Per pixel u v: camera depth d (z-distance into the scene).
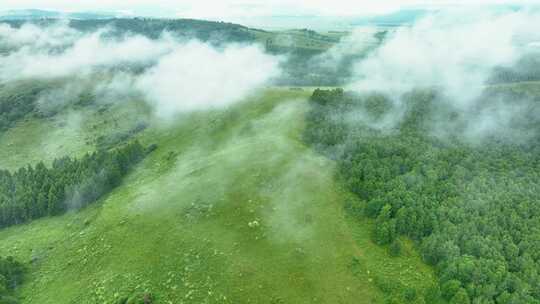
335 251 85.88
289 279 79.12
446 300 72.56
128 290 81.56
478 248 80.00
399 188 97.44
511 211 90.62
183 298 77.25
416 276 78.81
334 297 75.06
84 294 84.75
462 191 98.25
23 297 89.06
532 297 68.81
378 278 78.31
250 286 78.00
